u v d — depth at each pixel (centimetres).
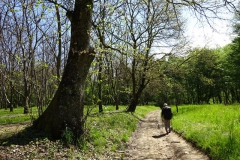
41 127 876
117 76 2906
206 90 6406
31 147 716
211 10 906
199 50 2597
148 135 1382
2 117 2169
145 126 1836
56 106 866
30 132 851
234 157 643
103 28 1061
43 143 760
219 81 5753
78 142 840
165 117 1445
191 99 7488
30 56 1159
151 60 2409
